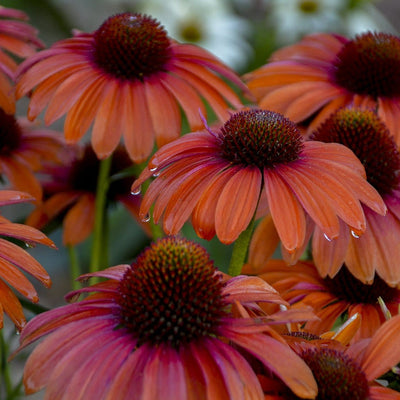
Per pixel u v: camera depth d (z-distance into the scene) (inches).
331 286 29.1
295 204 26.5
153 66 29.9
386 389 25.2
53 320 25.4
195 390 24.5
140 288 25.2
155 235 29.7
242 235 27.4
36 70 29.4
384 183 28.7
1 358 29.8
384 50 31.0
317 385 24.9
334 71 31.7
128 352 24.8
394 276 27.9
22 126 33.2
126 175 32.2
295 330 26.7
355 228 26.2
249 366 24.5
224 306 25.3
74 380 24.4
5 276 26.4
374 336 25.3
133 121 29.1
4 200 27.9
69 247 31.9
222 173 26.9
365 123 28.7
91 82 29.4
